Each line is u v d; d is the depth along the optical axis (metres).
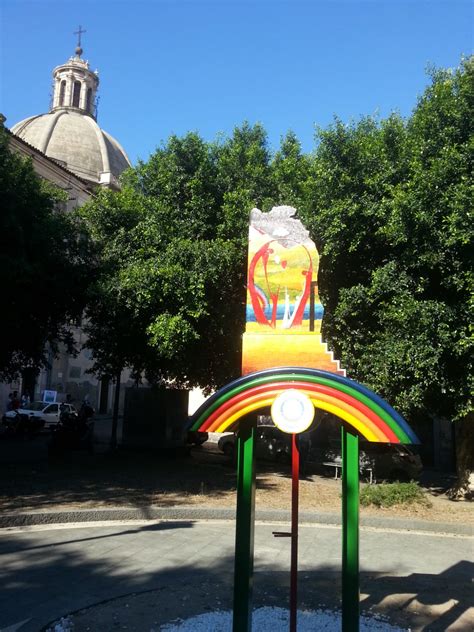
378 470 14.68
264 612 5.10
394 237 10.45
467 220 9.21
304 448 15.36
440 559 7.60
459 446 12.88
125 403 18.66
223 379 15.76
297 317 5.14
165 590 5.73
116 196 14.55
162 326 11.65
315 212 11.94
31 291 13.43
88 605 5.37
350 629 4.23
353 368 12.21
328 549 7.84
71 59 48.34
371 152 11.43
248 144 14.99
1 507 9.00
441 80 11.48
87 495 10.35
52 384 31.53
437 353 9.81
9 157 13.48
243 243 12.42
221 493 11.16
